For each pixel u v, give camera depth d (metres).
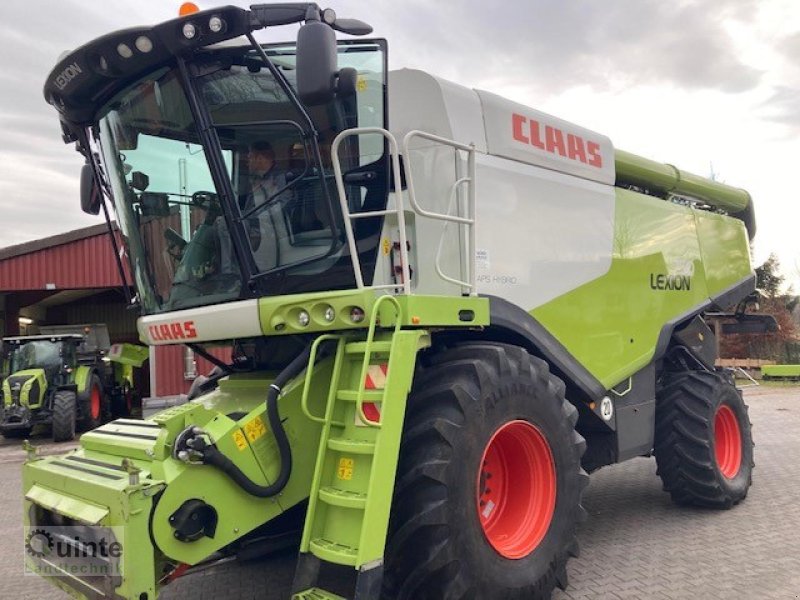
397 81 4.24
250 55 3.49
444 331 3.65
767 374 21.22
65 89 3.78
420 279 3.98
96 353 16.59
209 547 3.02
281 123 3.48
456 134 4.05
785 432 10.55
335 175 3.38
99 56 3.51
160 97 3.67
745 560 4.52
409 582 3.10
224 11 3.25
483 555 3.24
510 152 4.43
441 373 3.42
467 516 3.18
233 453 3.12
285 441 3.22
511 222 4.32
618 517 5.65
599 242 5.02
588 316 4.84
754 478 7.07
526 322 4.17
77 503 3.11
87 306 24.23
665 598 3.90
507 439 3.69
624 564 4.48
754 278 7.23
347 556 2.82
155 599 2.87
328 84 3.04
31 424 13.59
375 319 3.11
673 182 6.39
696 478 5.54
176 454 2.96
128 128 3.89
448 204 3.92
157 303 4.16
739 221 7.16
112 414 17.48
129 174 4.02
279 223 3.60
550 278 4.55
